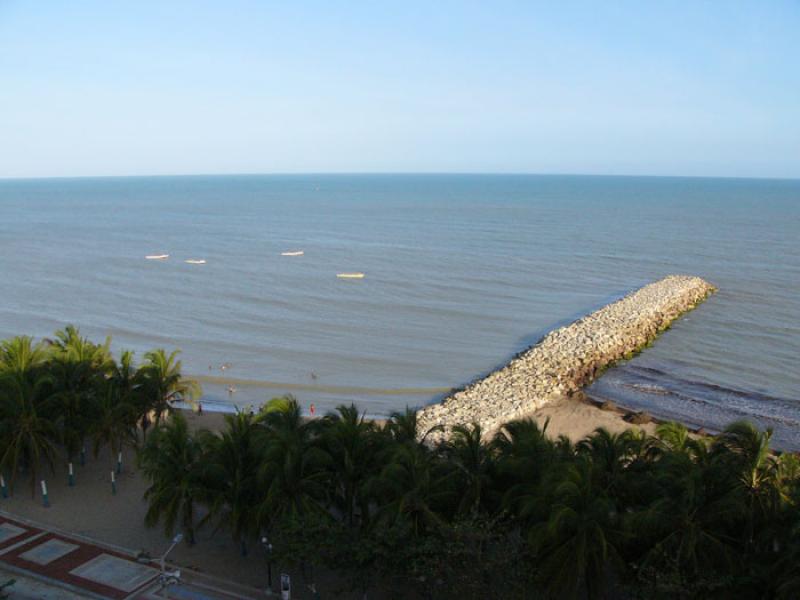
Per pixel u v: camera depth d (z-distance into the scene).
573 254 137.25
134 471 42.03
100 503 37.56
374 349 73.69
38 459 37.06
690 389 62.81
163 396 44.41
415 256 135.75
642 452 31.08
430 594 27.05
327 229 190.00
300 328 81.44
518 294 99.88
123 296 98.75
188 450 32.25
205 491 30.52
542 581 25.70
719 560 25.31
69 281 109.88
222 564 31.59
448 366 68.62
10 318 85.44
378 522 26.80
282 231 185.62
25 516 35.69
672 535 25.52
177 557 32.03
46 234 178.62
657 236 167.12
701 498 25.73
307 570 31.02
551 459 28.92
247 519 30.09
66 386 40.62
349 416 32.81
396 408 57.75
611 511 25.78
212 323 83.50
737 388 63.00
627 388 63.03
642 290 96.44
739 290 102.19
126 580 29.59
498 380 61.81
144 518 35.81
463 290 102.44
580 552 24.86
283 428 31.83
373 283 107.69
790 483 26.86
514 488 28.14
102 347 46.81
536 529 25.38
